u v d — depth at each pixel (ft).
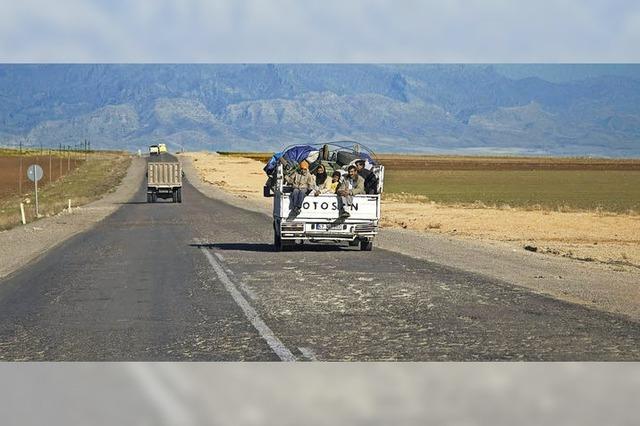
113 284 128.67
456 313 94.99
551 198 625.82
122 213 397.39
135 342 77.25
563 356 67.87
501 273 140.97
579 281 129.29
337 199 181.06
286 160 188.55
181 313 96.43
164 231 266.77
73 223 324.60
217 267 152.15
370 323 87.81
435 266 152.05
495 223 310.04
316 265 154.51
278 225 185.88
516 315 93.30
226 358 67.87
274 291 116.67
